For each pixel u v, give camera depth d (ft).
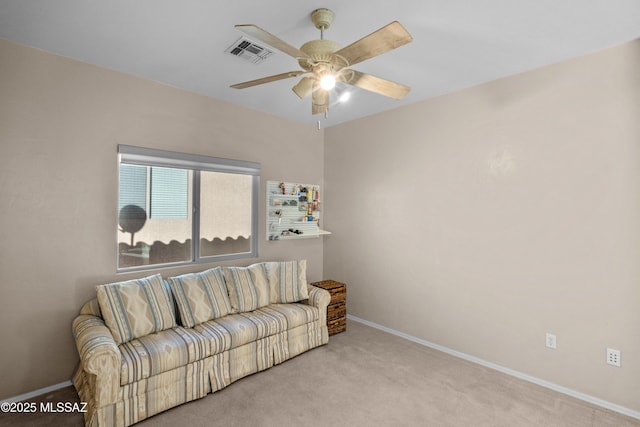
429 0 5.84
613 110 7.50
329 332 11.62
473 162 9.84
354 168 13.37
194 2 5.96
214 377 7.97
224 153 11.28
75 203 8.34
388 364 9.54
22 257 7.64
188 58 8.22
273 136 12.75
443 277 10.57
